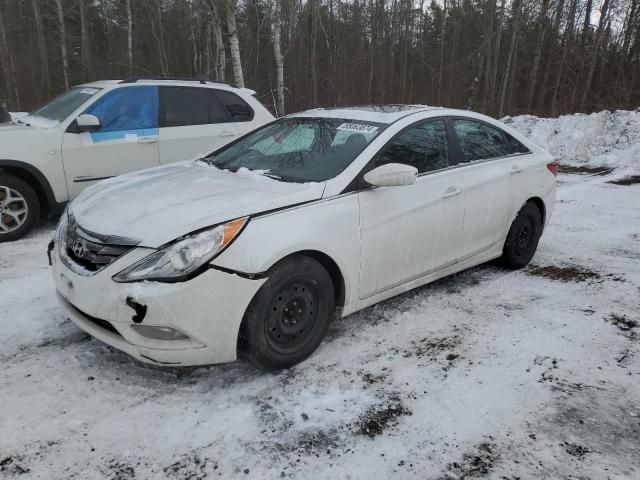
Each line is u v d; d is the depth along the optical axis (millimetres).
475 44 37031
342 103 32406
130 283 2719
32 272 4715
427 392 2990
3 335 3535
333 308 3357
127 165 6301
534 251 5125
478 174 4312
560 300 4285
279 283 2977
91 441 2535
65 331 3609
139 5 32031
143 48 38000
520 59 34062
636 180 9430
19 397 2855
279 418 2744
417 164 3898
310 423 2711
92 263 2889
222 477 2340
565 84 29578
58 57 35906
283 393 2957
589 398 2953
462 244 4254
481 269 5023
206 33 25469
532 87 28094
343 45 32656
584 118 13617
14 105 30188
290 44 24844
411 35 39062
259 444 2551
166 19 32750
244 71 31109
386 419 2752
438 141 4145
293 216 3080
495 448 2543
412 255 3818
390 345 3516
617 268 5051
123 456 2445
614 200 7926
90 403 2822
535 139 13625
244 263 2814
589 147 12375
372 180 3375
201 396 2912
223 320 2795
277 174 3660
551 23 30359
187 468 2387
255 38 30297
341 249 3281
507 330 3750
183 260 2695
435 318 3932
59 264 3115
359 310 3801
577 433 2660
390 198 3592
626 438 2631
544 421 2748
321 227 3166
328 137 3912
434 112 4246
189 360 2812
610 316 3988
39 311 3914
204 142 6844
